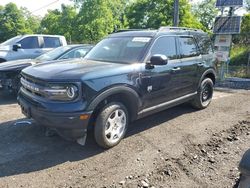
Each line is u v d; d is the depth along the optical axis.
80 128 3.76
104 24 32.66
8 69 7.04
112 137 4.21
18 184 3.24
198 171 3.63
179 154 4.08
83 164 3.73
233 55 19.73
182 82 5.44
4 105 6.62
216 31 12.06
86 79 3.75
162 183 3.35
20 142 4.40
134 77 4.33
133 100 4.38
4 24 60.91
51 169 3.59
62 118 3.66
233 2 11.84
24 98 4.32
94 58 5.02
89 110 3.77
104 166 3.69
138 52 4.69
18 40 10.67
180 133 4.91
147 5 29.70
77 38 33.91
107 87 3.93
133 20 30.75
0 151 4.07
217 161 3.91
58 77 3.75
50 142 4.41
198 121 5.61
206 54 6.31
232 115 6.11
